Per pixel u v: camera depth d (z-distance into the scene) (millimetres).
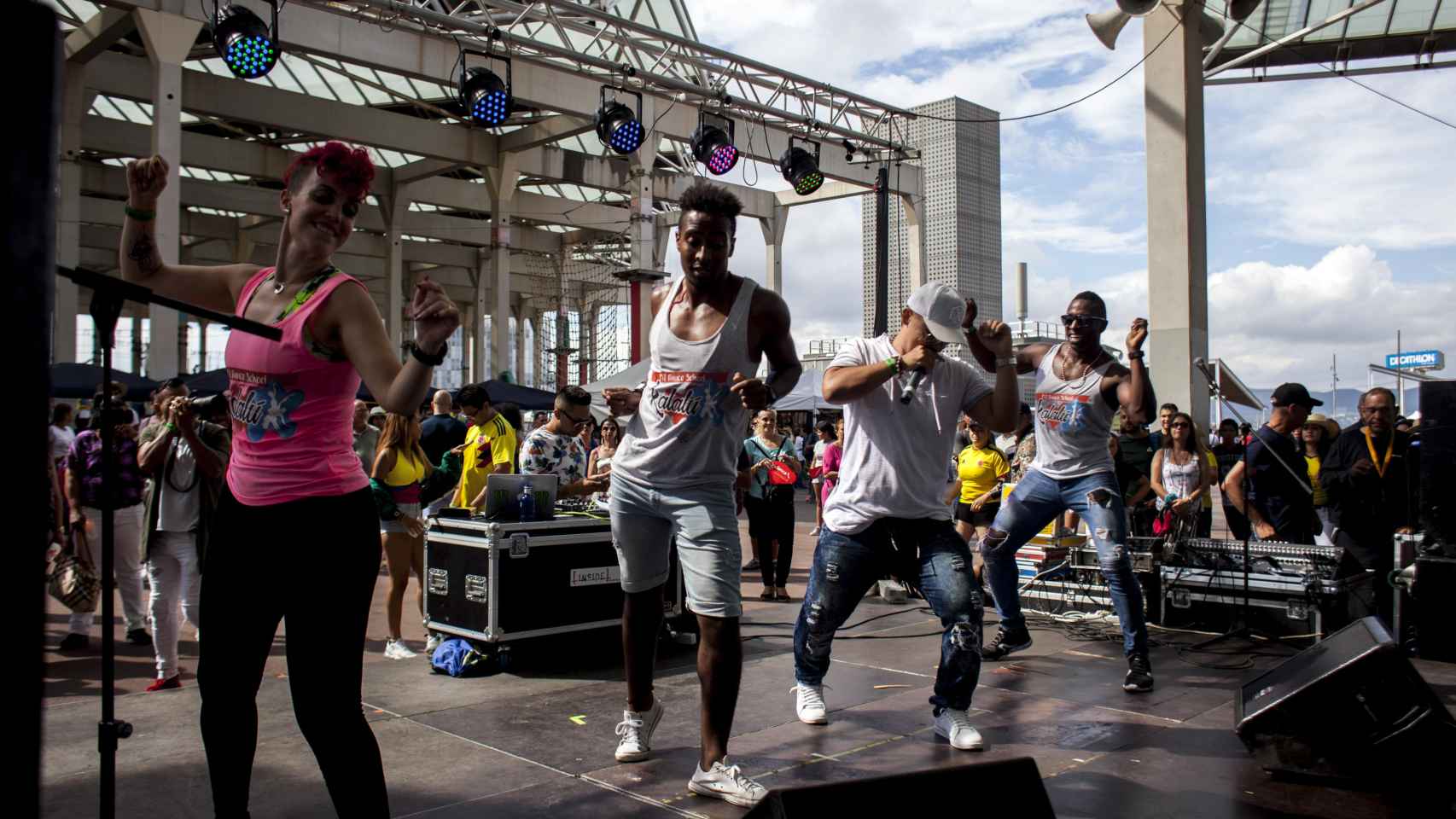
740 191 32250
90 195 31875
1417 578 5531
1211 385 6402
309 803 3252
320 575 2275
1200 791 3387
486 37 14086
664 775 3518
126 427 6309
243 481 2279
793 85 17891
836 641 6039
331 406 2305
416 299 2113
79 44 19719
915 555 3918
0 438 601
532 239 40000
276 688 4840
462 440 7641
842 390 3748
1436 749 3289
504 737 4012
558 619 5457
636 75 15562
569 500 6504
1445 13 15102
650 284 23547
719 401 3268
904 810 1660
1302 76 16375
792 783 3434
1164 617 6523
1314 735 3404
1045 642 6004
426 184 31641
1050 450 5129
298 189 2336
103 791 2102
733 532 3316
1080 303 4988
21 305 613
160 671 5023
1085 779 3504
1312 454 7734
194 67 22844
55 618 7215
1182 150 11438
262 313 2305
